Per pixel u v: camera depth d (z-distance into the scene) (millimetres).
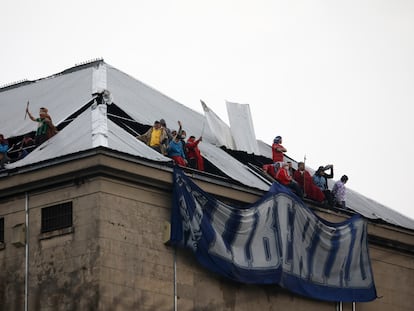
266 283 76812
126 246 72500
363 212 88438
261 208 77375
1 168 75188
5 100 86312
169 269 73938
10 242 73750
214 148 83688
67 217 72750
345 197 89000
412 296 86750
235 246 75938
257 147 85750
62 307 71875
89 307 71188
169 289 73750
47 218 73250
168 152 76500
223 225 75562
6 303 73250
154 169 73812
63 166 72812
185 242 73938
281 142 84188
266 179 81875
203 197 74938
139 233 73125
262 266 76750
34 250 73125
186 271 74562
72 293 71750
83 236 72062
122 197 72875
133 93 85125
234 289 76500
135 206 73250
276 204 78125
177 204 74000
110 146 73562
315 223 80125
